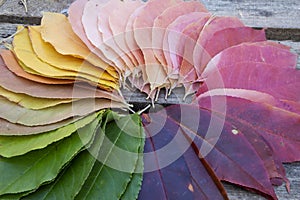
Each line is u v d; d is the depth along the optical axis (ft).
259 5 1.84
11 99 1.44
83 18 1.60
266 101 1.52
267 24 1.80
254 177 1.41
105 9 1.63
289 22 1.81
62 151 1.37
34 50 1.53
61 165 1.34
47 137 1.39
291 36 1.80
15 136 1.39
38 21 1.79
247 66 1.56
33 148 1.36
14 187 1.33
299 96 1.55
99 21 1.60
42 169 1.35
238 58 1.58
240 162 1.42
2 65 1.51
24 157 1.37
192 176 1.39
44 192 1.34
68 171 1.36
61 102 1.45
